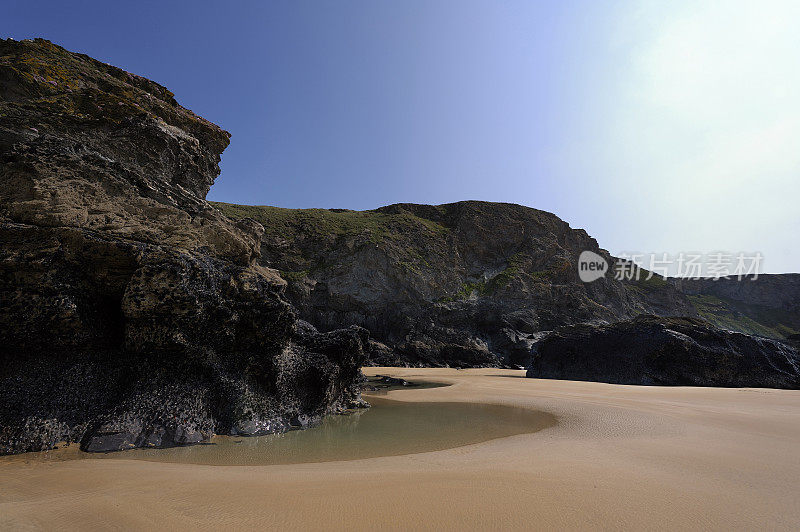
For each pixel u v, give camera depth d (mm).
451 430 12180
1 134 10164
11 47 14141
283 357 12914
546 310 66188
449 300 64250
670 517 5066
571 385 26469
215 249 11938
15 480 6180
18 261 8570
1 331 8406
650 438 10266
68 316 8797
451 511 5137
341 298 60344
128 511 4961
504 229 78750
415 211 87062
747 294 133250
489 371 48438
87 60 16156
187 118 17438
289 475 6941
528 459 8188
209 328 10719
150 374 9812
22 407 8195
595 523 4832
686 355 29672
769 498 5816
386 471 7289
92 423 8703
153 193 11883
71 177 10344
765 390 23719
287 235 67750
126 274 9750
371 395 21531
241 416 10711
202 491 5859
